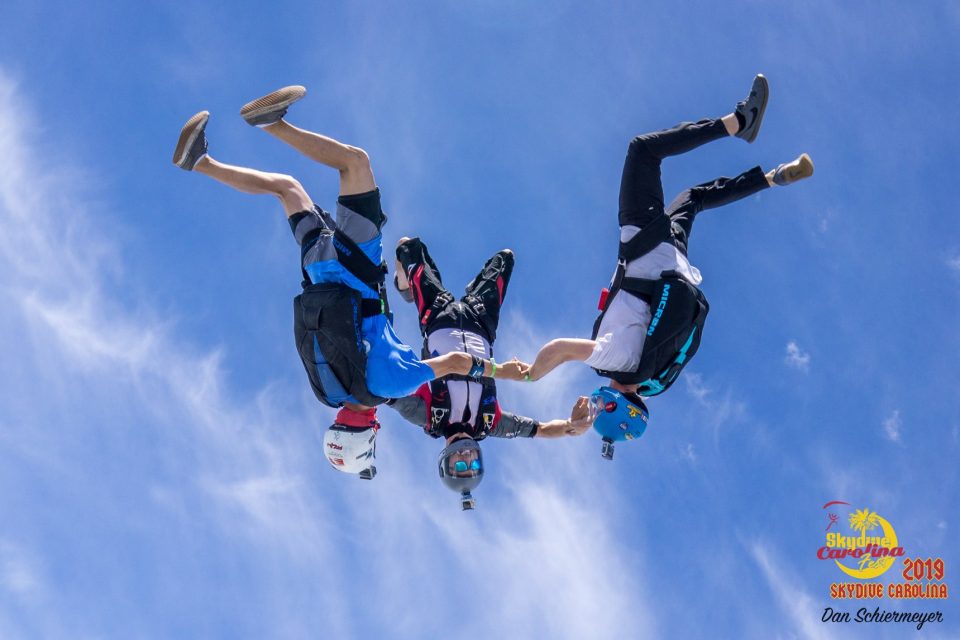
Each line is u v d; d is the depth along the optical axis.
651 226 9.55
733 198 10.39
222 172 8.23
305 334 8.35
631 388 9.77
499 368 8.98
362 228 8.29
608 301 9.64
